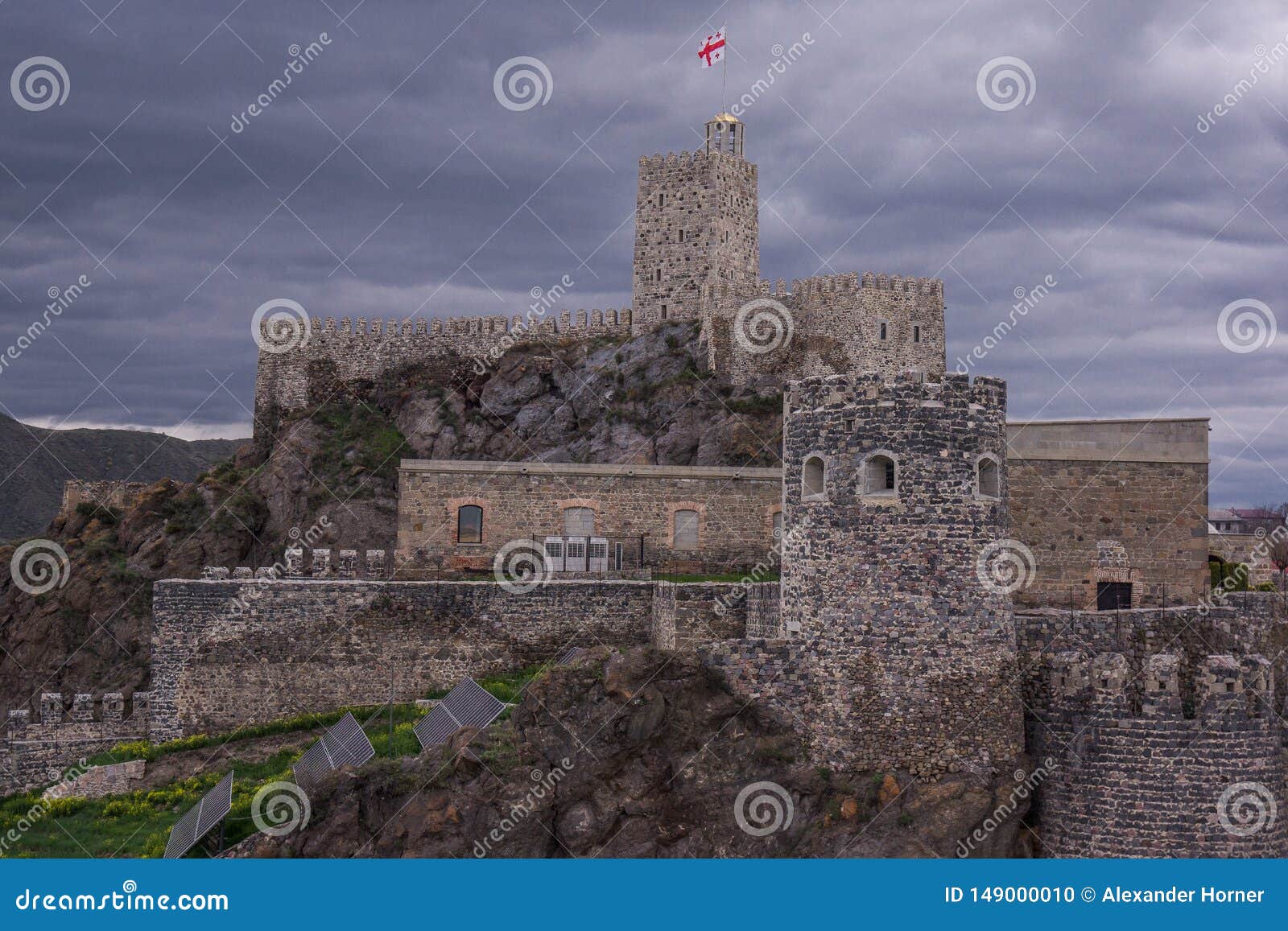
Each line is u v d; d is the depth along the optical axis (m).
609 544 57.41
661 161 105.12
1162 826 37.56
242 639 50.84
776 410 92.69
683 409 94.44
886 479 39.03
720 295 97.62
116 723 54.69
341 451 103.81
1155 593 48.09
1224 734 37.56
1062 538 48.00
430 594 51.16
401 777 39.62
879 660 38.09
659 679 39.50
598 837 38.19
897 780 37.69
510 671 51.00
